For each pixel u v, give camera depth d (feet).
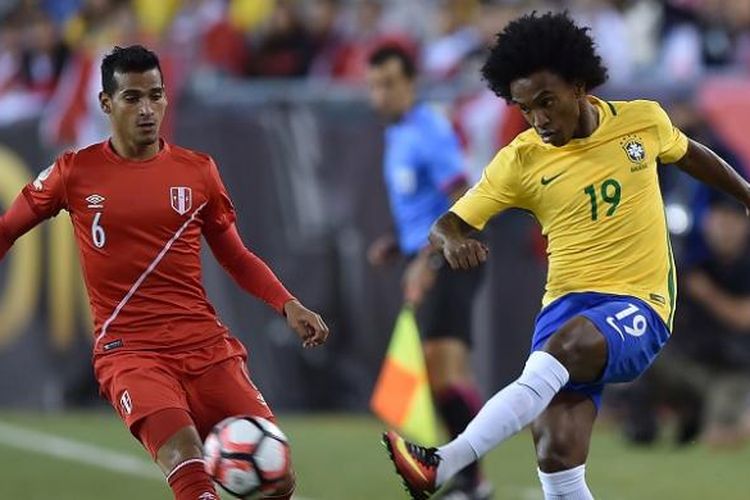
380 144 131.85
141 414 63.67
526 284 129.18
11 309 140.87
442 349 93.91
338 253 133.39
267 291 69.41
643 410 119.55
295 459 113.39
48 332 140.15
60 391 140.36
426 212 96.78
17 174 139.74
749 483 103.60
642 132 64.28
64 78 158.40
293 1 155.94
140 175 66.90
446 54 147.84
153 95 66.49
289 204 134.10
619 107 64.49
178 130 135.54
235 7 157.07
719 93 127.85
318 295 133.80
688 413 119.24
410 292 93.45
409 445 58.29
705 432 119.65
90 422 135.33
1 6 195.83
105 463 113.91
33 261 140.05
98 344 66.90
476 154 127.13
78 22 161.38
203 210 67.97
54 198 67.10
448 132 96.17
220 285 134.51
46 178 67.36
